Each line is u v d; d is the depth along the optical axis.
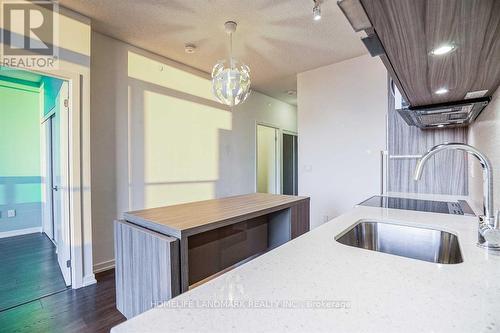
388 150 2.59
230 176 4.69
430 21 0.68
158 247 1.57
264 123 5.59
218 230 2.17
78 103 2.53
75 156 2.51
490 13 0.64
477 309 0.53
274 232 2.74
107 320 1.96
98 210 2.96
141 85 3.37
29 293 2.38
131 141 3.27
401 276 0.69
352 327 0.48
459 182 2.27
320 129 4.06
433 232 1.25
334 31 2.90
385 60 0.95
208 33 2.95
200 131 4.14
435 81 1.19
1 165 4.20
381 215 1.47
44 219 4.42
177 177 3.80
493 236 0.90
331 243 0.98
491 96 1.40
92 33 2.90
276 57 3.63
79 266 2.52
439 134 2.35
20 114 4.35
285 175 6.36
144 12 2.54
